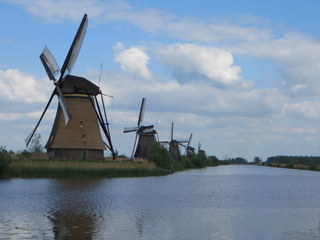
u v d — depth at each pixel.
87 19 66.38
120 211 26.94
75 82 70.44
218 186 52.00
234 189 47.78
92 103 71.88
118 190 41.03
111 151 75.56
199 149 176.50
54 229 20.66
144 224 22.47
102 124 73.44
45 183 45.34
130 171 64.50
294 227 22.36
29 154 68.31
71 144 69.81
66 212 25.97
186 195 38.72
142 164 72.44
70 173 54.91
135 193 38.81
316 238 19.61
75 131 70.44
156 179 60.78
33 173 53.06
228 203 32.91
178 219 24.34
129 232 20.31
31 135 67.81
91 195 35.75
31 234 19.45
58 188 40.62
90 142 70.81
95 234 19.69
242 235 20.12
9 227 20.98
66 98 71.31
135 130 100.19
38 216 24.27
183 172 97.12
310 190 47.78
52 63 66.75
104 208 28.09
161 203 31.84
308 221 24.39
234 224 23.03
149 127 99.56
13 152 65.94
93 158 71.19
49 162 58.09
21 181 47.31
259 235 20.17
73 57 66.75
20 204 29.16
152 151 85.06
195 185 52.31
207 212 27.45
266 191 45.66
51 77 66.25
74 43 66.44
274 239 19.34
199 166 142.12
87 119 71.44
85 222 22.64
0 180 48.25
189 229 21.38
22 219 23.20
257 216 26.12
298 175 93.62
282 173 107.25
